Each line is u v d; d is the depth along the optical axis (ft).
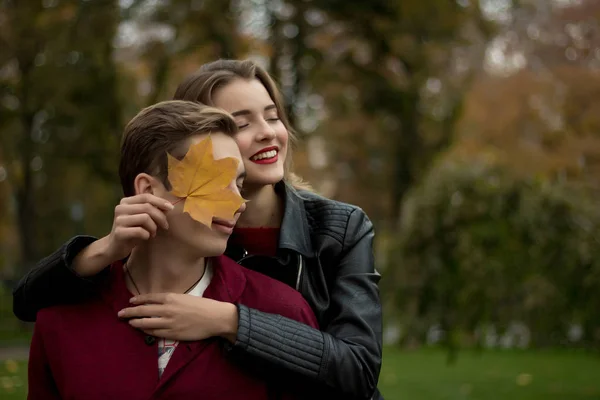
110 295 5.50
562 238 19.27
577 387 25.82
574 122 53.26
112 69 43.01
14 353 35.01
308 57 43.57
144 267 5.57
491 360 33.12
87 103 42.98
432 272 20.16
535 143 54.03
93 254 5.40
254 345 5.32
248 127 6.80
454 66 51.62
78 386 5.28
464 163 21.02
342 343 5.74
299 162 68.90
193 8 40.93
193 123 5.33
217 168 5.10
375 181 70.13
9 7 45.03
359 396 5.74
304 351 5.46
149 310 5.31
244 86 6.89
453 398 23.53
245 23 44.06
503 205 19.75
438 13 42.98
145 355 5.30
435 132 47.98
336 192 75.36
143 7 41.63
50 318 5.54
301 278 6.65
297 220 6.88
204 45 41.47
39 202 60.85
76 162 45.75
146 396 5.21
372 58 45.16
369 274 6.72
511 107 53.88
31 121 46.83
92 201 61.87
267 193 7.04
